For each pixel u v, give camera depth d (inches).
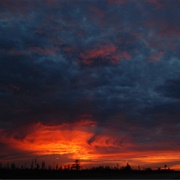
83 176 3772.1
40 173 3858.3
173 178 3395.7
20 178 3265.3
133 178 3378.4
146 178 3388.3
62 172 4165.8
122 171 4507.9
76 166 4355.3
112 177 3533.5
